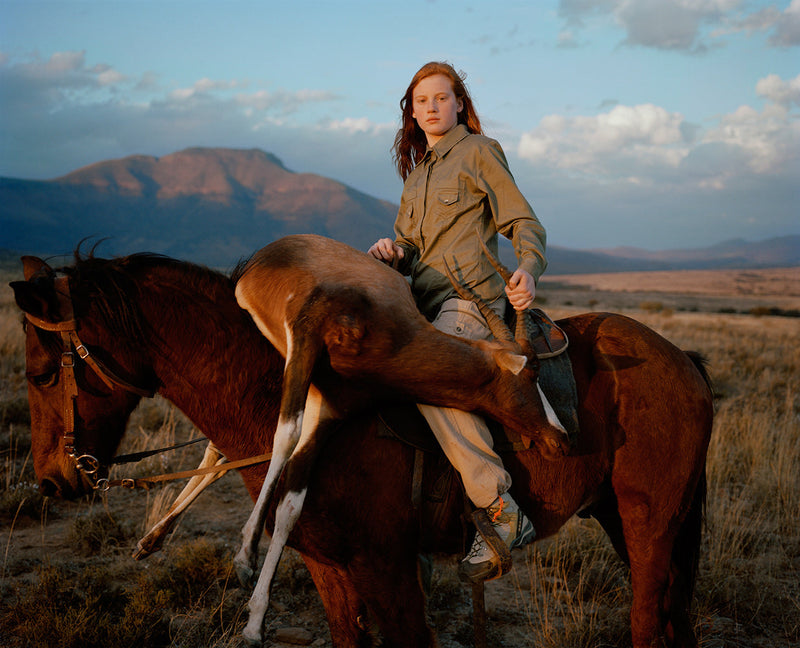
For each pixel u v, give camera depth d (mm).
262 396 2961
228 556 5230
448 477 2922
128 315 2822
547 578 5148
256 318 2764
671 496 3330
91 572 4715
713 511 6113
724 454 8023
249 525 2357
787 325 40625
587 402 3221
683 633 3600
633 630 3393
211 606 4602
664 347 3459
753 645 4352
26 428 8445
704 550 5727
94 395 2855
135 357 2889
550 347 3166
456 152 3219
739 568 5262
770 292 187500
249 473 2975
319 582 3262
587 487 3246
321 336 2533
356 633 3256
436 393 2654
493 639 4320
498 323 2752
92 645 3994
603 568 5125
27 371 2871
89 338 2818
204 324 2920
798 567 5449
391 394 2689
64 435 2834
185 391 2977
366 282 2652
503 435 2961
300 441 2617
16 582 4754
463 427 2785
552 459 2824
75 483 2881
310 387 2693
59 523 5992
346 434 2785
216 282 2973
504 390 2678
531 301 2807
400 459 2818
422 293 3246
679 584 3617
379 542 2834
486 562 2850
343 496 2764
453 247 3146
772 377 15547
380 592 2893
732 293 169125
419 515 2848
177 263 2963
